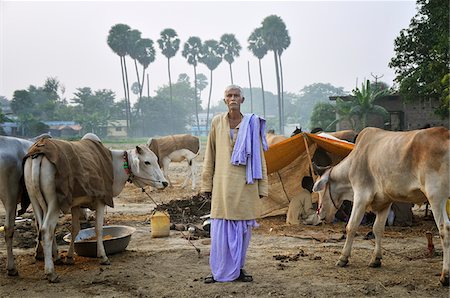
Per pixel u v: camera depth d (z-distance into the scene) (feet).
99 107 294.25
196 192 51.06
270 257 23.40
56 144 19.88
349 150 30.99
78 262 22.85
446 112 69.97
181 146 53.42
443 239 17.53
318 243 26.99
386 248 25.13
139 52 278.05
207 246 26.11
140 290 18.04
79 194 20.22
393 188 19.56
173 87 361.51
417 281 18.80
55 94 336.90
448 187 17.44
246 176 18.81
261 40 277.85
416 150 18.28
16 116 273.33
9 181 20.49
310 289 17.93
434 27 72.95
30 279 19.89
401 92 75.36
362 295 17.29
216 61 314.55
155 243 27.22
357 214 21.27
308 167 34.42
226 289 18.02
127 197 48.24
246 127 19.01
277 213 35.37
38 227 20.99
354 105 108.06
